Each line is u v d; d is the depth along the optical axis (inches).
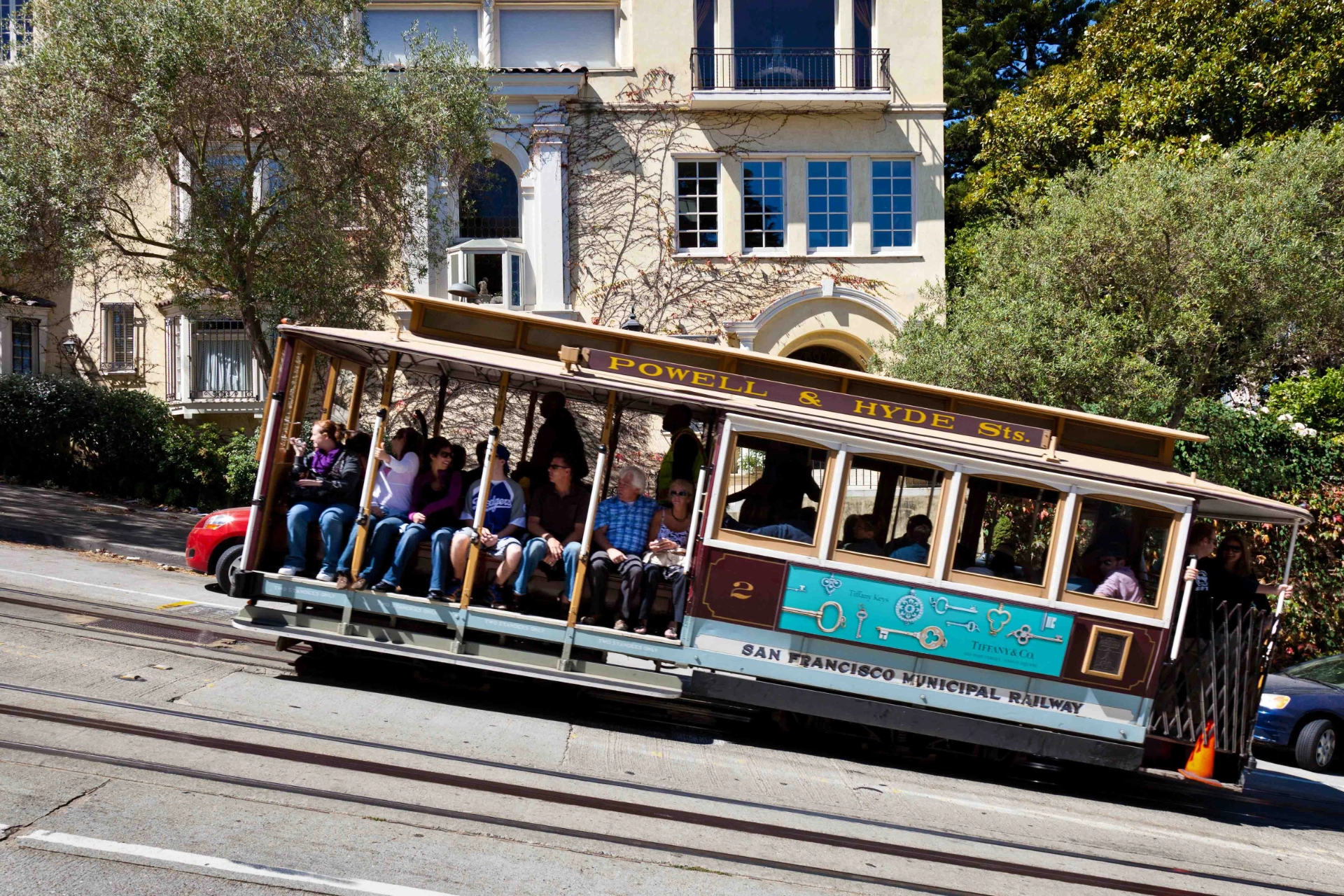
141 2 601.9
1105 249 620.7
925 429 350.6
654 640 333.7
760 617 333.4
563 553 344.8
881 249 869.2
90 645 334.6
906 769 338.3
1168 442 364.5
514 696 352.8
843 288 855.7
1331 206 647.8
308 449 374.9
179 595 446.3
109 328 925.2
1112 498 337.7
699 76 859.4
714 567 333.7
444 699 333.1
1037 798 326.6
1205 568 378.3
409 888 189.9
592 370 344.2
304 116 615.8
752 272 858.8
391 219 673.0
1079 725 334.3
